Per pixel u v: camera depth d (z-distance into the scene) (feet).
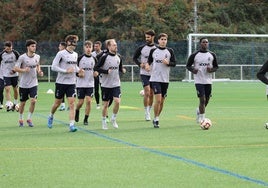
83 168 60.80
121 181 54.75
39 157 67.46
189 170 59.82
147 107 110.22
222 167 61.46
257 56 296.51
